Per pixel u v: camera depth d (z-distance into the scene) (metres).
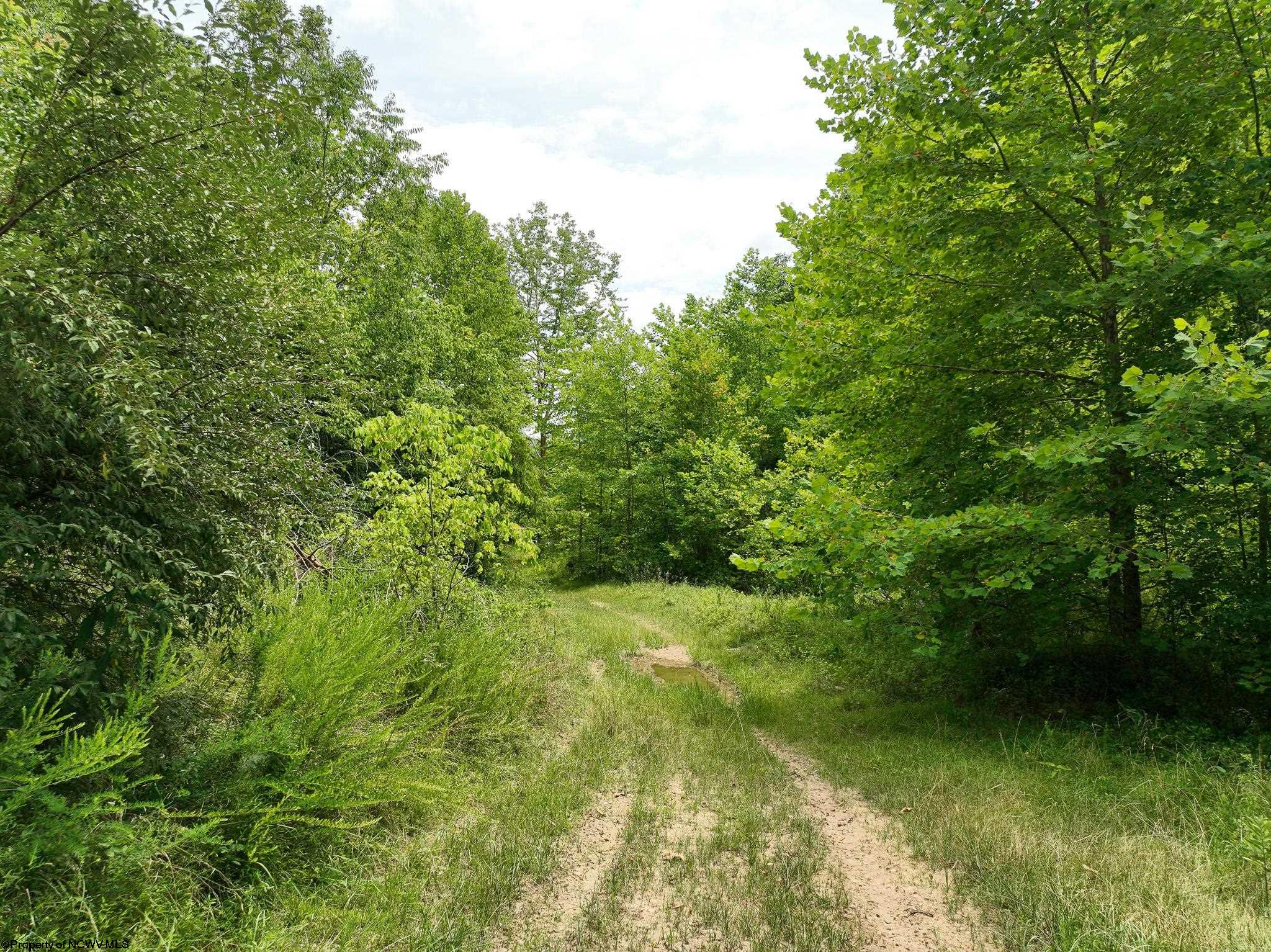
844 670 9.45
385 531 7.05
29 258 2.63
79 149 2.97
